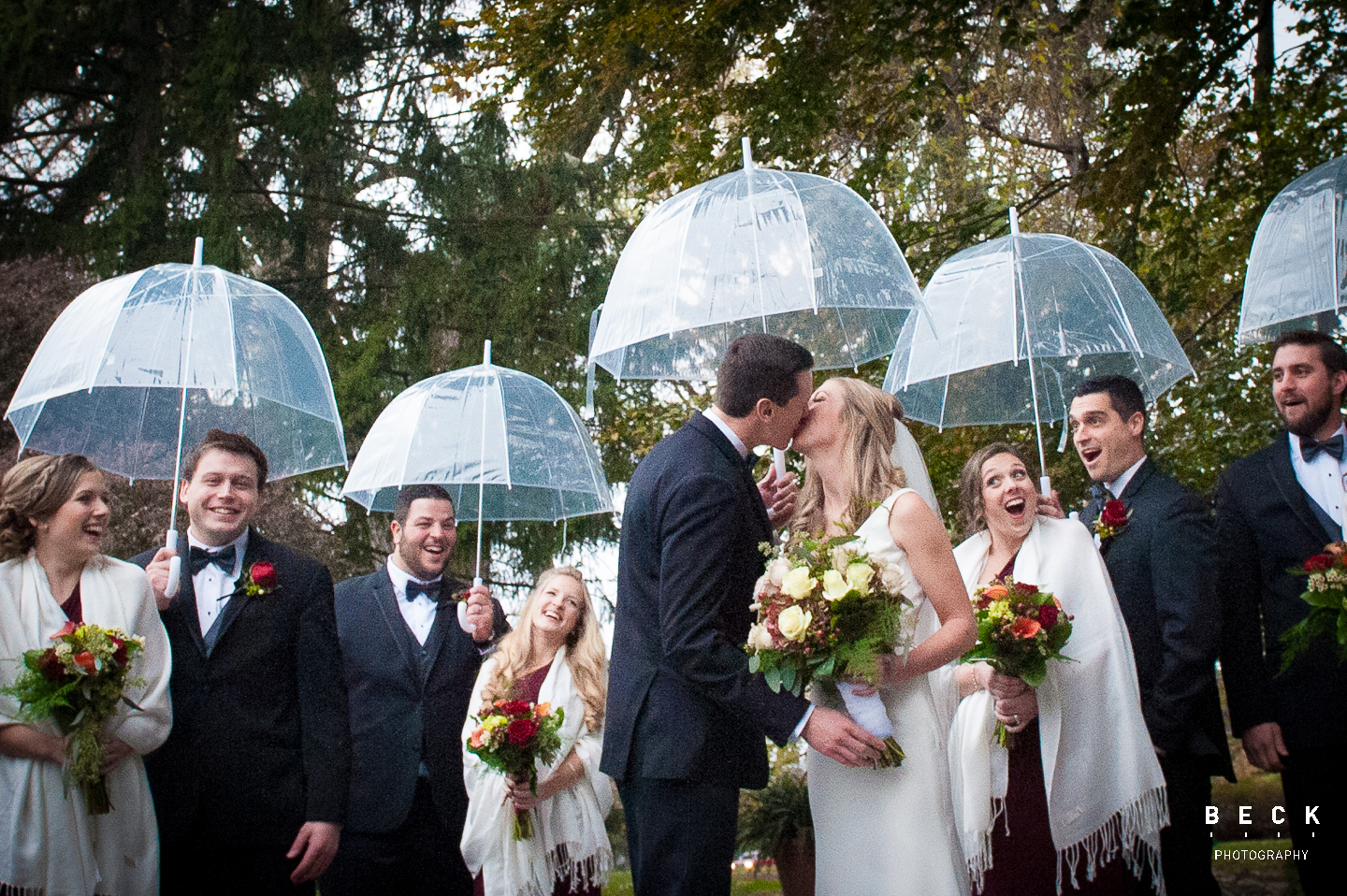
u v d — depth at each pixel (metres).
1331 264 4.48
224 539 4.01
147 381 4.18
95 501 3.67
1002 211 9.70
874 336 4.55
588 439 5.67
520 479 5.25
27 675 3.34
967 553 4.27
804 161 9.80
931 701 3.25
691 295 3.87
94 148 12.48
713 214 4.02
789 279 3.83
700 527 3.03
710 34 9.55
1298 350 4.19
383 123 13.69
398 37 13.53
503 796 4.93
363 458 5.39
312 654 3.94
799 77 9.57
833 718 2.97
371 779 4.60
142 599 3.66
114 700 3.39
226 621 3.85
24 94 11.88
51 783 3.40
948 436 8.38
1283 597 4.15
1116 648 3.84
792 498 3.73
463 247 13.47
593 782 5.04
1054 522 4.09
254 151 12.98
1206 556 3.96
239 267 12.24
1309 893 4.09
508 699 4.88
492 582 13.27
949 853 3.10
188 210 12.52
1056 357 5.14
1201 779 3.94
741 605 3.15
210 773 3.71
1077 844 3.80
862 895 3.13
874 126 10.03
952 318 4.93
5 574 3.56
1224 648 4.23
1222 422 8.55
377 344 12.37
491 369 5.59
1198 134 10.13
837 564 2.94
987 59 11.71
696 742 3.03
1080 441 4.35
